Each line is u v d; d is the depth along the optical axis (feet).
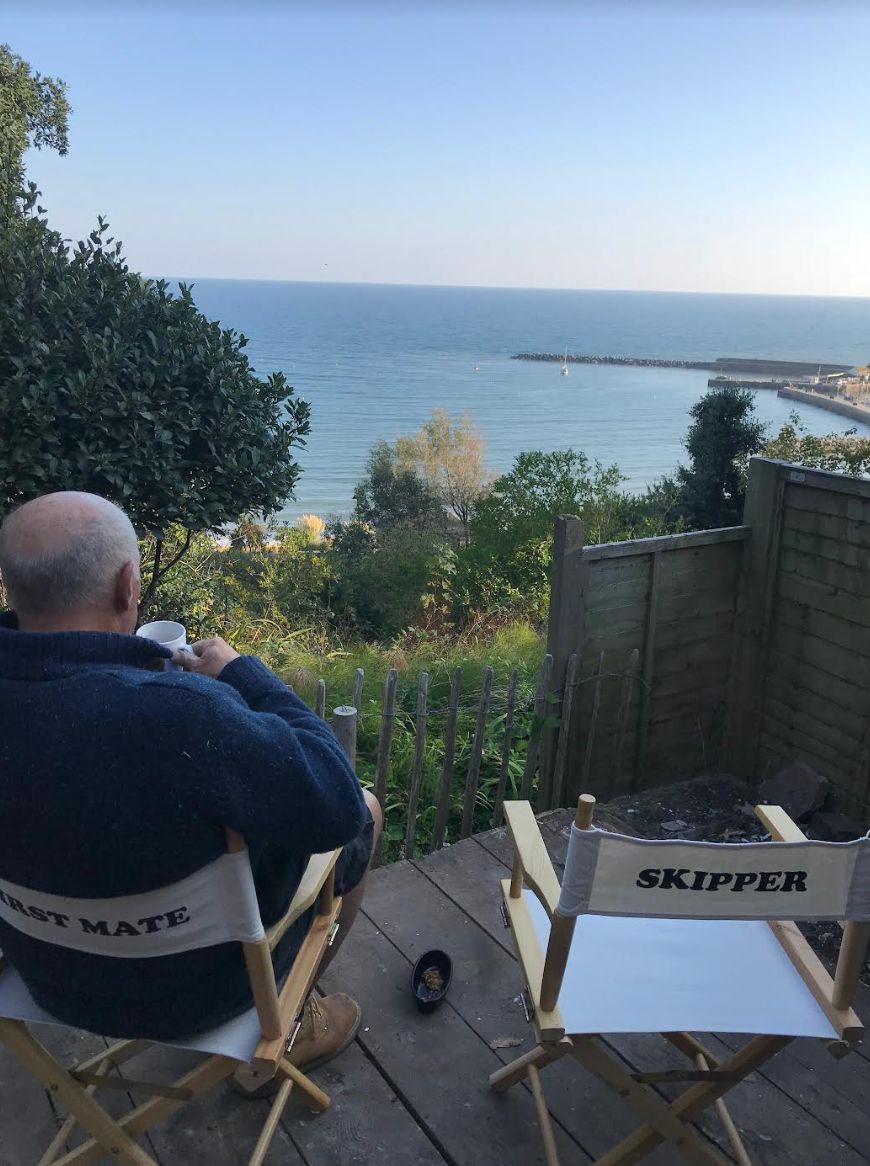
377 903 8.73
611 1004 4.97
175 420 15.43
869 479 11.13
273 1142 5.99
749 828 12.21
